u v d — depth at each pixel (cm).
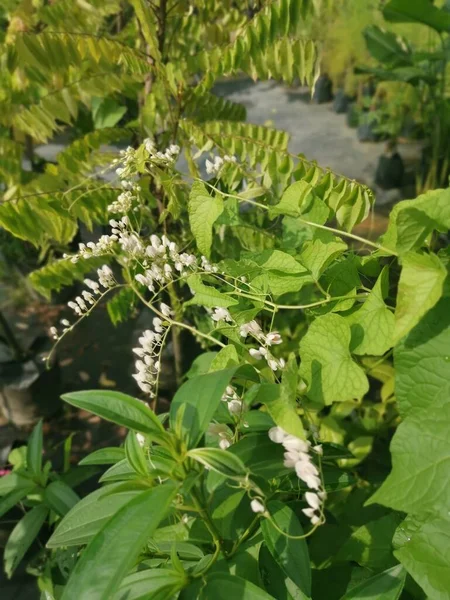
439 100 271
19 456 110
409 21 219
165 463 44
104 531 37
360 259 53
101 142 107
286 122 374
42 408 157
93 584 34
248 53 86
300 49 84
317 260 52
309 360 46
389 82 325
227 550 50
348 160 318
